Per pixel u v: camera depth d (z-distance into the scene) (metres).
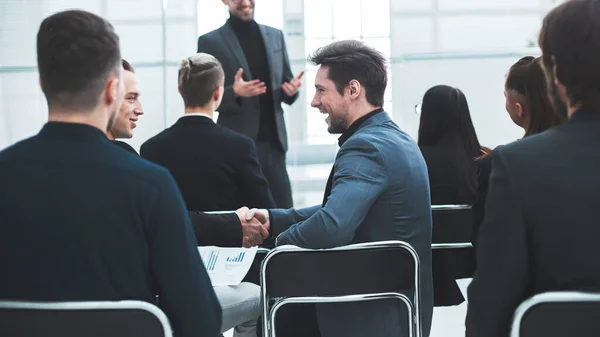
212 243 2.64
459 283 2.20
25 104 5.84
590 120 1.37
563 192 1.32
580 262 1.31
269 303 2.16
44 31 1.46
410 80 5.94
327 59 2.42
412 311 2.13
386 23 5.98
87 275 1.41
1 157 1.44
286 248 2.11
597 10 1.35
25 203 1.40
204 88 3.01
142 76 5.89
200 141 2.95
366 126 2.36
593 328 1.29
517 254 1.34
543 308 1.30
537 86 2.34
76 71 1.44
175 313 1.47
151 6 5.88
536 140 1.38
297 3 5.99
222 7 5.92
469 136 3.17
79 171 1.42
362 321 2.25
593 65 1.34
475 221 2.67
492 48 5.89
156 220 1.43
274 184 4.75
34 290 1.41
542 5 5.85
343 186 2.18
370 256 2.10
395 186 2.25
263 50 4.75
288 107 5.96
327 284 2.12
